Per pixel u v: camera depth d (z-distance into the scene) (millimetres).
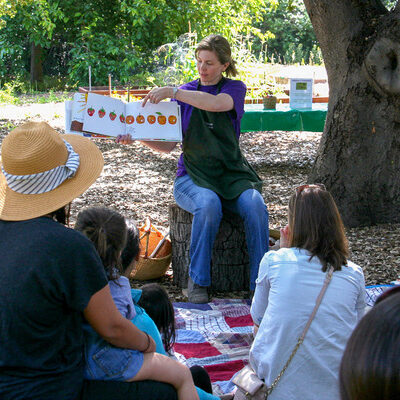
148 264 4730
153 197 7414
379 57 5785
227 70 4578
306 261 2469
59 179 2068
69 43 18125
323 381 2365
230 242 4672
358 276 2508
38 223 1940
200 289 4438
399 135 6012
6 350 1826
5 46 18453
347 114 6074
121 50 17266
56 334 1892
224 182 4473
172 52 14258
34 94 17031
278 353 2387
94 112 4223
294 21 28625
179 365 2297
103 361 2115
